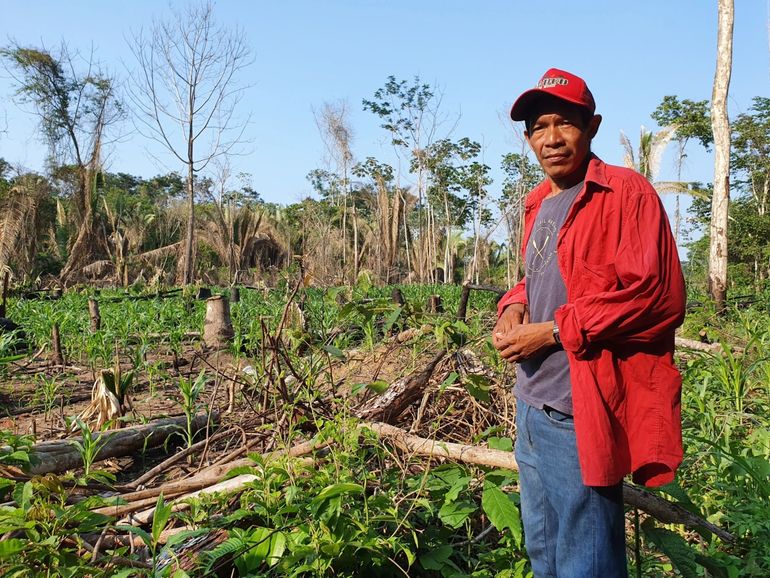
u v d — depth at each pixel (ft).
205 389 22.66
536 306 7.54
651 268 6.36
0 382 25.05
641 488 9.57
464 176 137.18
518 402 7.70
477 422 13.85
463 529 10.96
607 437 6.68
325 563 8.57
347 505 9.55
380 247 128.88
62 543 9.40
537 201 8.07
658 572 9.74
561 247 7.04
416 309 13.82
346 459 10.52
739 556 9.98
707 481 11.96
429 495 10.57
